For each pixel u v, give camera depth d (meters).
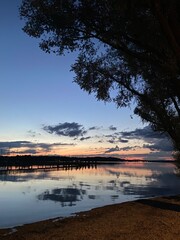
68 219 15.98
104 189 55.09
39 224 15.26
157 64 14.91
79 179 87.44
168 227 13.47
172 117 22.31
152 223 14.22
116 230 12.97
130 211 17.39
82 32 15.52
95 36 15.57
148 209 17.98
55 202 35.69
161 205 19.30
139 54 15.64
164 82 18.19
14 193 47.94
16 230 14.38
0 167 181.38
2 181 78.38
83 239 11.63
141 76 20.53
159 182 75.56
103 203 34.19
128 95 22.09
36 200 38.09
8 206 32.34
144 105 23.45
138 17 14.23
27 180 82.81
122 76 20.80
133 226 13.68
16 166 186.25
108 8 14.49
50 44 15.97
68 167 190.12
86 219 15.65
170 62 14.33
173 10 12.49
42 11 14.84
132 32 14.62
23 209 29.89
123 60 19.77
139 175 113.94
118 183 71.50
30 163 193.00
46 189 55.62
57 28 15.24
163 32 12.50
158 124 23.39
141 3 12.59
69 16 14.76
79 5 14.76
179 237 11.98
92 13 14.72
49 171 150.12
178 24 12.60
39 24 15.43
